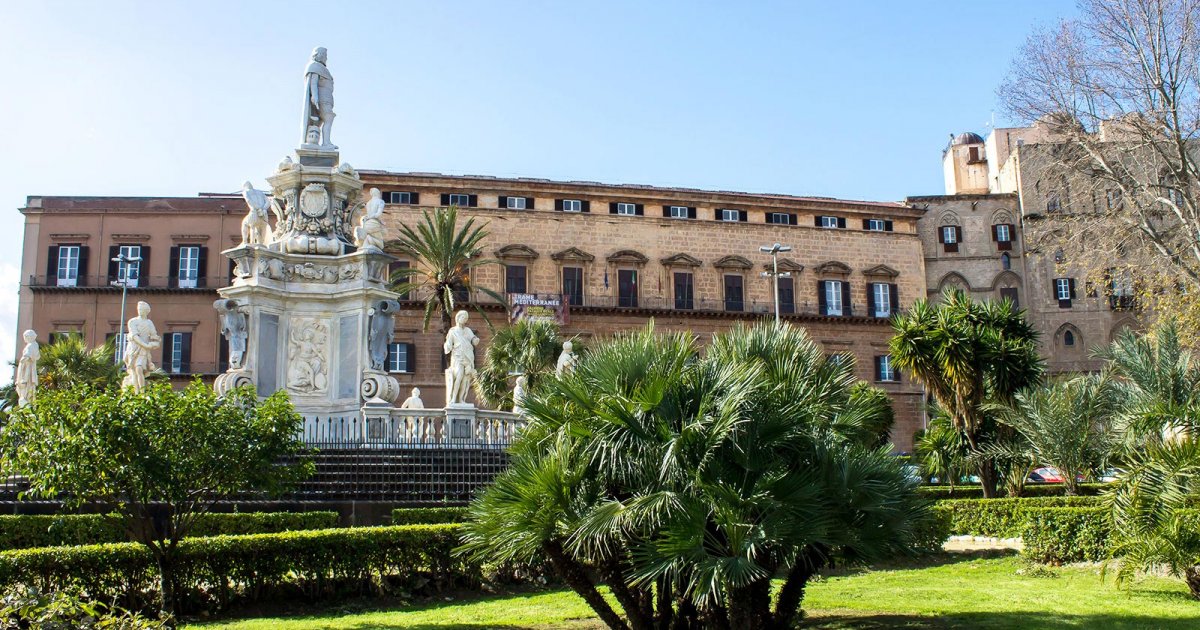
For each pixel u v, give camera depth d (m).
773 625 9.94
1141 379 24.97
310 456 13.61
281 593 12.91
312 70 26.72
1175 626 11.29
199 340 63.91
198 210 65.31
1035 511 17.70
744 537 8.75
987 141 82.88
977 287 74.75
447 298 46.12
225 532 16.41
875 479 10.01
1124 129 35.22
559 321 64.69
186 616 11.95
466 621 11.88
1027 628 11.41
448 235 46.41
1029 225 73.62
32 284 63.41
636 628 10.09
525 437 10.65
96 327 63.50
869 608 13.21
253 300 24.05
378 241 25.70
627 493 9.62
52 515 15.81
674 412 9.63
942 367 28.67
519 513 9.63
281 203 26.59
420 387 61.97
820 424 10.30
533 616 12.23
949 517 19.47
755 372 9.80
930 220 76.25
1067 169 36.69
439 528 14.16
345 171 26.31
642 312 67.56
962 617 12.30
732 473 9.30
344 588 13.28
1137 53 33.31
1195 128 33.09
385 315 25.03
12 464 11.82
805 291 71.69
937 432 31.19
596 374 10.18
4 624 7.68
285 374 24.44
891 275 73.50
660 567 8.74
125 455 11.34
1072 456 25.03
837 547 9.79
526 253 65.50
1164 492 13.25
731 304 70.25
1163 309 34.00
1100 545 16.98
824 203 73.12
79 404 11.77
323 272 25.22
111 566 11.48
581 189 67.88
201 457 11.60
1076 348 73.19
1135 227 34.66
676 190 69.88
